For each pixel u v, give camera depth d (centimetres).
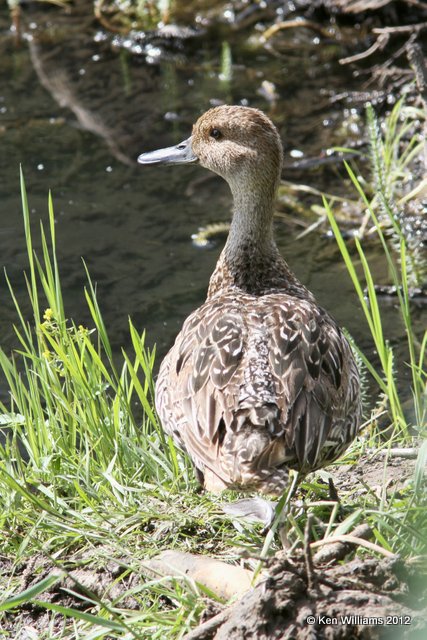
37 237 1481
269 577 652
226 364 784
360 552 731
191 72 1956
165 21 2083
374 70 1844
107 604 757
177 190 1605
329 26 2033
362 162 1661
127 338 1277
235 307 860
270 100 1845
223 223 1514
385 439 1055
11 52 2041
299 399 757
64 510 862
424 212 1512
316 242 1487
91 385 967
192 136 1043
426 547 718
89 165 1666
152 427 1059
